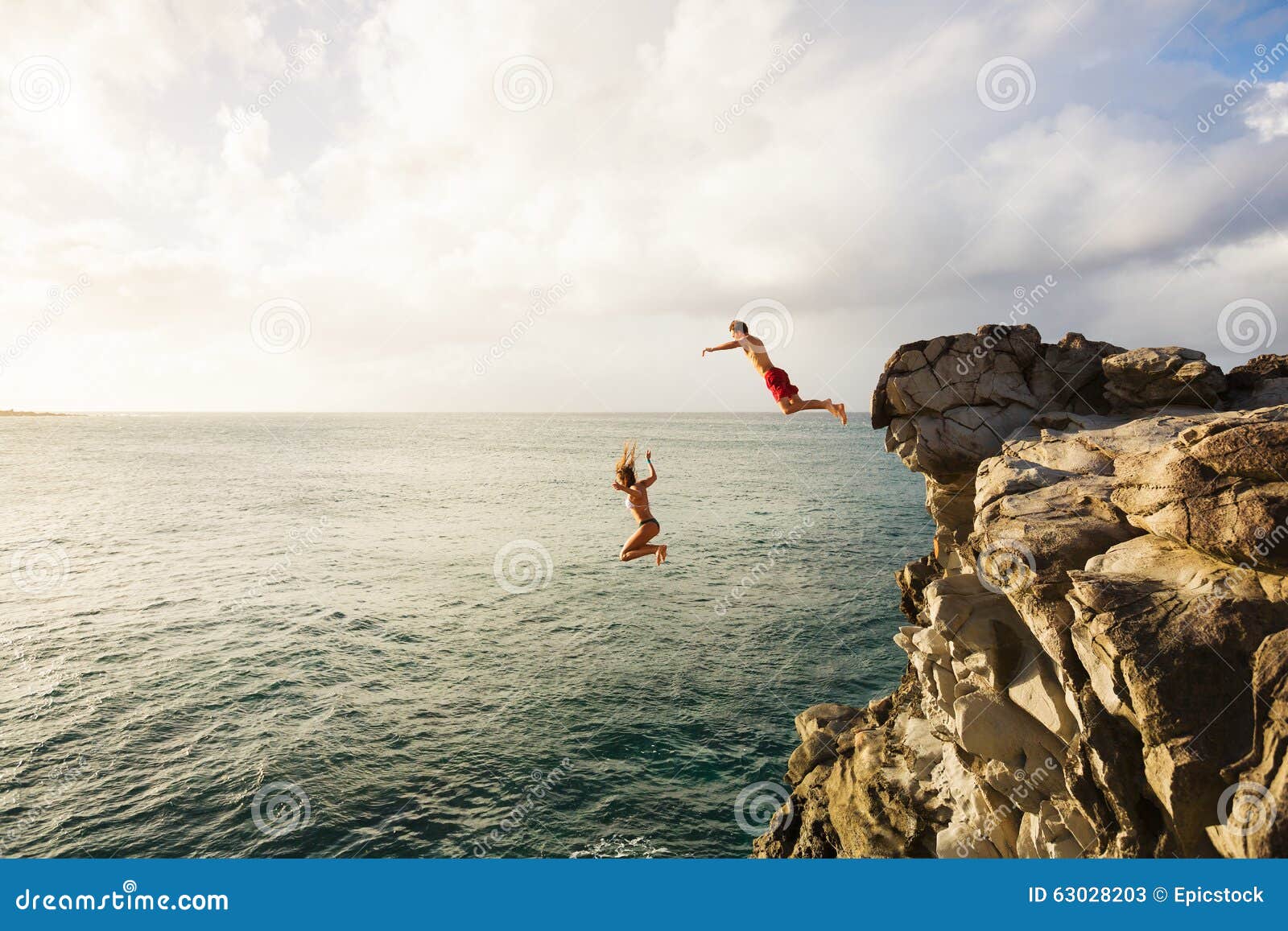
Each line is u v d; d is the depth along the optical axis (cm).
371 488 8931
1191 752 678
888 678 2897
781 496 7869
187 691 2747
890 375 1535
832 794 1605
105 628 3447
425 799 2033
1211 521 785
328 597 4056
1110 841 800
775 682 2858
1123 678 752
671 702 2669
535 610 3812
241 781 2109
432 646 3275
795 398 911
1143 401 1384
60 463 11631
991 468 1245
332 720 2516
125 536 5691
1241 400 1311
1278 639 694
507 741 2373
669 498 7794
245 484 9194
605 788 2098
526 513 7031
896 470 10750
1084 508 1023
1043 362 1485
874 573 4522
